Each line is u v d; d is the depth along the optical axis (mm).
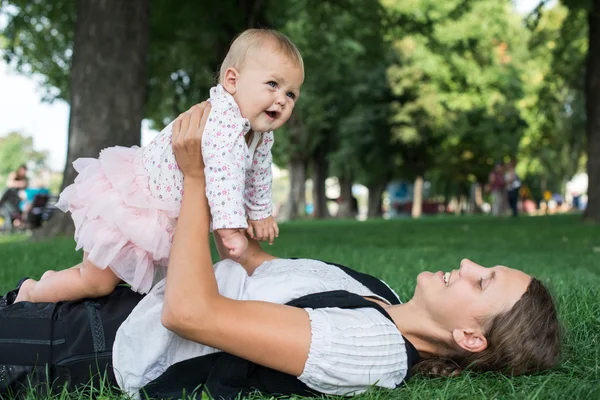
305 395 2549
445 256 8148
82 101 11875
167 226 2791
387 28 18344
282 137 35781
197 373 2529
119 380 2512
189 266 2389
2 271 6285
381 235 13406
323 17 17625
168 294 2359
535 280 2721
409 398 2439
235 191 2654
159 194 2799
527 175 53250
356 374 2453
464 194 54500
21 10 16125
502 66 31375
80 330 2562
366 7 17062
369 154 34594
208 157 2652
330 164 38625
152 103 21172
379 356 2484
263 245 10016
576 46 22484
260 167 3086
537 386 2529
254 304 2418
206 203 2588
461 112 33000
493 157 38531
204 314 2320
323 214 39594
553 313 2689
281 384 2523
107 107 11820
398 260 7539
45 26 18344
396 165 35875
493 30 28250
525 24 16766
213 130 2688
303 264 2986
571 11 18328
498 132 33969
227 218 2613
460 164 41000
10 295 2877
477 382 2604
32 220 17359
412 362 2623
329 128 36375
